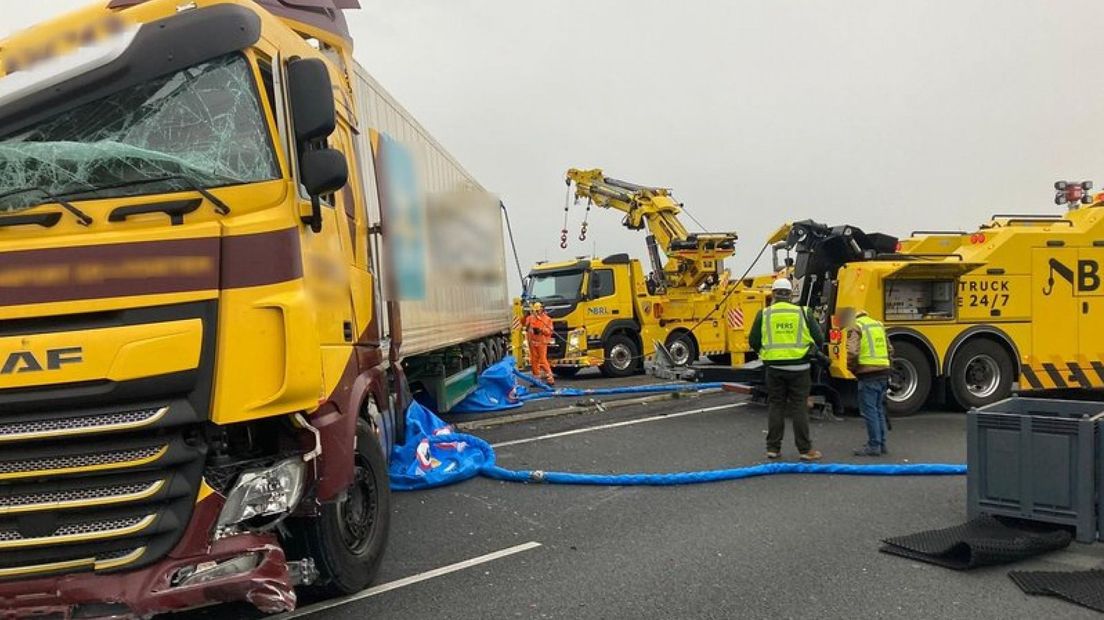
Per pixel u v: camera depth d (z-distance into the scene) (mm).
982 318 11023
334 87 4730
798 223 11391
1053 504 4949
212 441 3080
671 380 14953
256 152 3256
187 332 2947
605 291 17406
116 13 3326
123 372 2869
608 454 8266
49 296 2900
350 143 5129
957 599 4160
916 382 10766
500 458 8117
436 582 4512
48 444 2904
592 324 17250
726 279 18312
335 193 4305
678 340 18062
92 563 2893
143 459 2900
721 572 4625
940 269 10531
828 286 11102
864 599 4176
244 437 3242
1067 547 4934
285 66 3646
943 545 4930
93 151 3072
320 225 3537
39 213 2961
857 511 5938
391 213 6434
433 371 9773
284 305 3086
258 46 3389
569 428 10047
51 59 3213
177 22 3258
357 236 4996
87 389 2861
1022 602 4109
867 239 11016
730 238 18000
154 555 2900
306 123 3352
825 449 8406
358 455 4336
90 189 3055
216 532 3021
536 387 14898
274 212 3197
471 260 10820
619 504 6238
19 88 3160
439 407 9820
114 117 3223
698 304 18219
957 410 11391
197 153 3221
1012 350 11102
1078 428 4852
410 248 7145
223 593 2924
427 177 8047
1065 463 4906
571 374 19062
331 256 3977
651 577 4551
